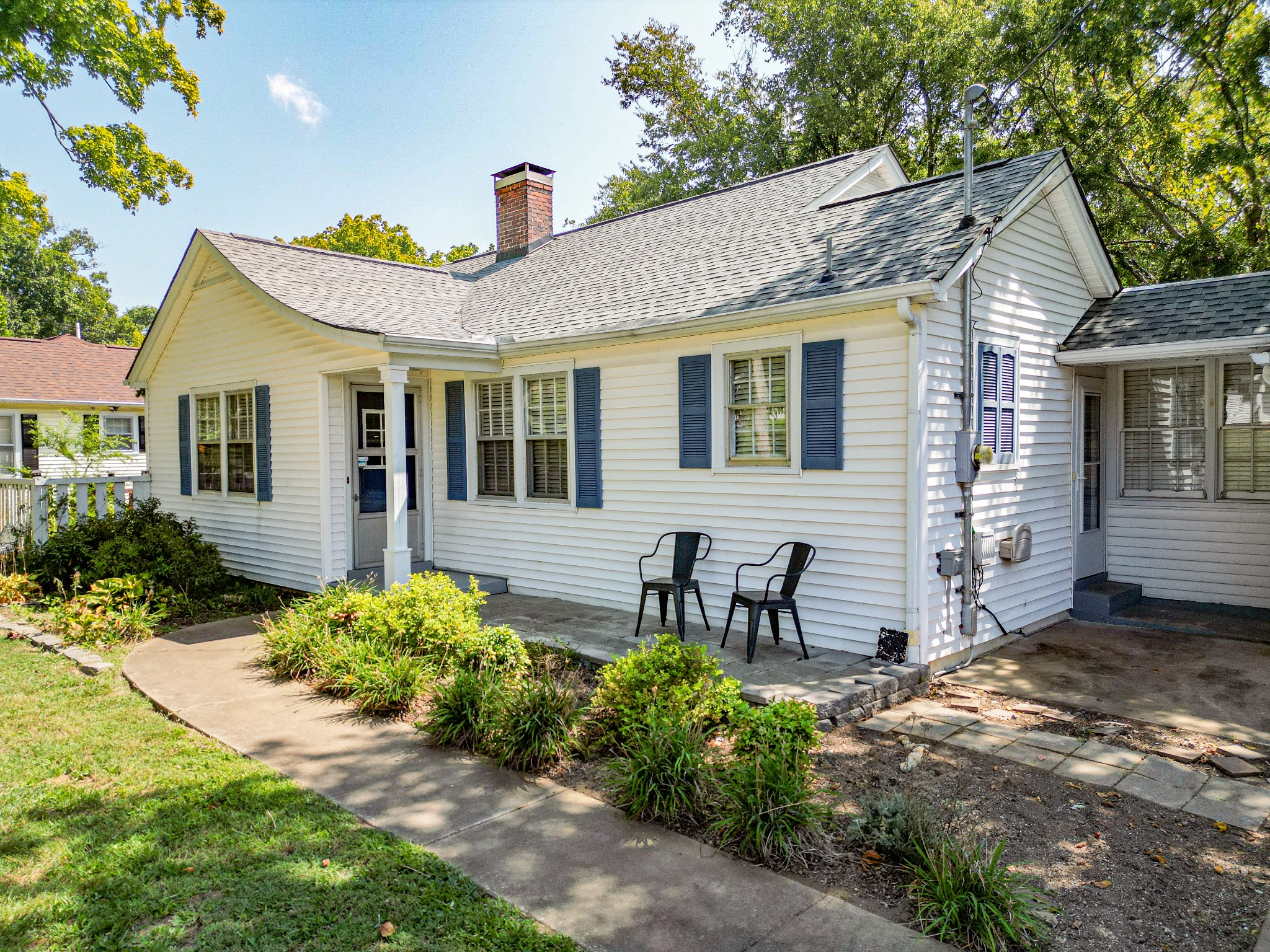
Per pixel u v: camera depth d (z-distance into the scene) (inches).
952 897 114.4
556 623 299.0
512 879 126.4
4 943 107.7
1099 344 309.3
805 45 815.1
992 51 667.4
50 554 377.7
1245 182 583.2
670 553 304.3
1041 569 309.1
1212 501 327.3
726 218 400.2
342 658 228.5
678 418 298.2
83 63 458.6
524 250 541.0
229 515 432.5
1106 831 147.9
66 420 724.0
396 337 310.2
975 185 282.0
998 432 278.5
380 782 165.5
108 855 131.9
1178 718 211.9
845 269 256.8
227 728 197.0
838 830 143.0
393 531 316.5
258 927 111.7
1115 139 599.5
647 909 117.8
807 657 247.1
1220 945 111.9
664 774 151.3
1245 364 317.1
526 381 357.4
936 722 209.8
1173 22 494.0
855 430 249.1
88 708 213.2
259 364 400.8
